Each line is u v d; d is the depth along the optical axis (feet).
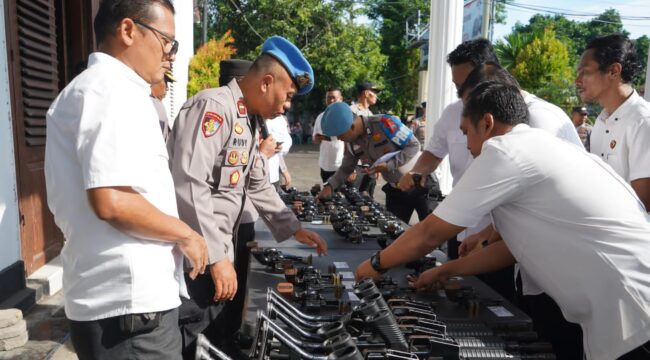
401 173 13.05
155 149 4.58
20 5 11.94
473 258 6.63
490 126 5.61
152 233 4.44
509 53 55.16
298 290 6.52
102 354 4.48
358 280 6.26
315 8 75.10
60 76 14.66
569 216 5.26
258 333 4.39
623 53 8.06
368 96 19.90
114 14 4.58
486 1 38.63
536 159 5.22
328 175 21.39
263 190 8.17
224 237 6.79
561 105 50.80
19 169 12.03
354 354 3.87
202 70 31.48
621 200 5.37
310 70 6.98
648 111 7.90
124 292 4.39
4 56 11.25
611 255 5.22
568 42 99.40
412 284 6.63
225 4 75.97
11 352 9.82
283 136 17.40
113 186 4.11
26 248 12.39
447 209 5.41
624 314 5.24
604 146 8.70
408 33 99.45
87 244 4.40
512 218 5.60
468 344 5.03
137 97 4.47
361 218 11.07
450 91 21.54
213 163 6.45
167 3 4.82
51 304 12.01
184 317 6.73
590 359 5.62
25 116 12.30
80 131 4.15
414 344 4.77
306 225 10.86
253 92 6.89
